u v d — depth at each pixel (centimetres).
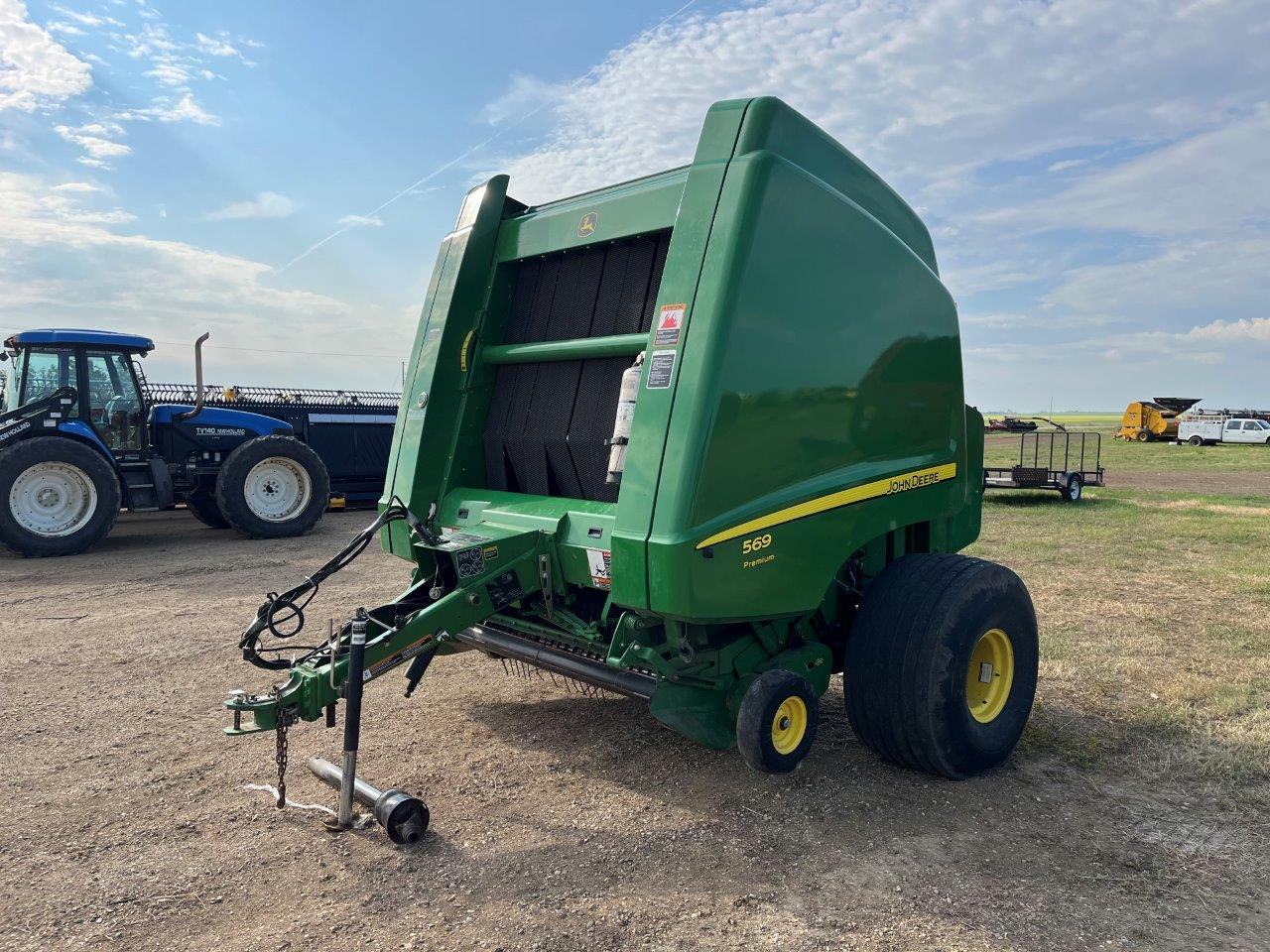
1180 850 333
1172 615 712
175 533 1263
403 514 387
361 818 349
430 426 450
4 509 996
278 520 1205
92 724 466
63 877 310
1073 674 550
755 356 340
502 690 522
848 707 402
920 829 348
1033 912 289
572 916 285
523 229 456
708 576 328
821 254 369
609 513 380
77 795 378
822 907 291
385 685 533
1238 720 472
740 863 320
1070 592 802
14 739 444
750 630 384
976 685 411
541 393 443
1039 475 1638
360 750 430
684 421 327
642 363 351
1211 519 1362
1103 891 303
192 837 340
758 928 279
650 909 290
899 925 281
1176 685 525
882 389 405
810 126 377
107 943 270
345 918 284
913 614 381
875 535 403
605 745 436
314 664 340
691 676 362
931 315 437
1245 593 797
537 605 413
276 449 1189
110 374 1134
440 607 353
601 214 415
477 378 463
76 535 1039
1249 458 3316
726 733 371
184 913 287
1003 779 397
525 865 318
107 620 702
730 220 338
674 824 351
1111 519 1365
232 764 414
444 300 458
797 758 370
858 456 394
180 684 535
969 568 396
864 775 399
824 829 347
